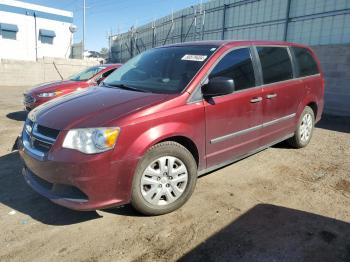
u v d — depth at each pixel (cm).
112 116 324
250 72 449
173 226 336
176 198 364
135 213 361
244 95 429
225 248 300
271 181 447
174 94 367
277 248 300
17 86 2056
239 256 289
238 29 1773
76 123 319
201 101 379
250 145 457
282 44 532
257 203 384
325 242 309
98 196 312
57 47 3719
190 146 382
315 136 709
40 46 3591
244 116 432
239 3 1747
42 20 3559
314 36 1348
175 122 352
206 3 2005
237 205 379
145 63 461
